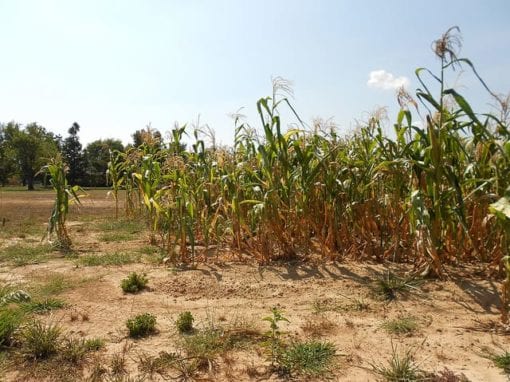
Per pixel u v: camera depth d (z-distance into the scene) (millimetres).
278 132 6398
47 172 9086
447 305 4719
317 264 6477
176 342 3951
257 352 3715
